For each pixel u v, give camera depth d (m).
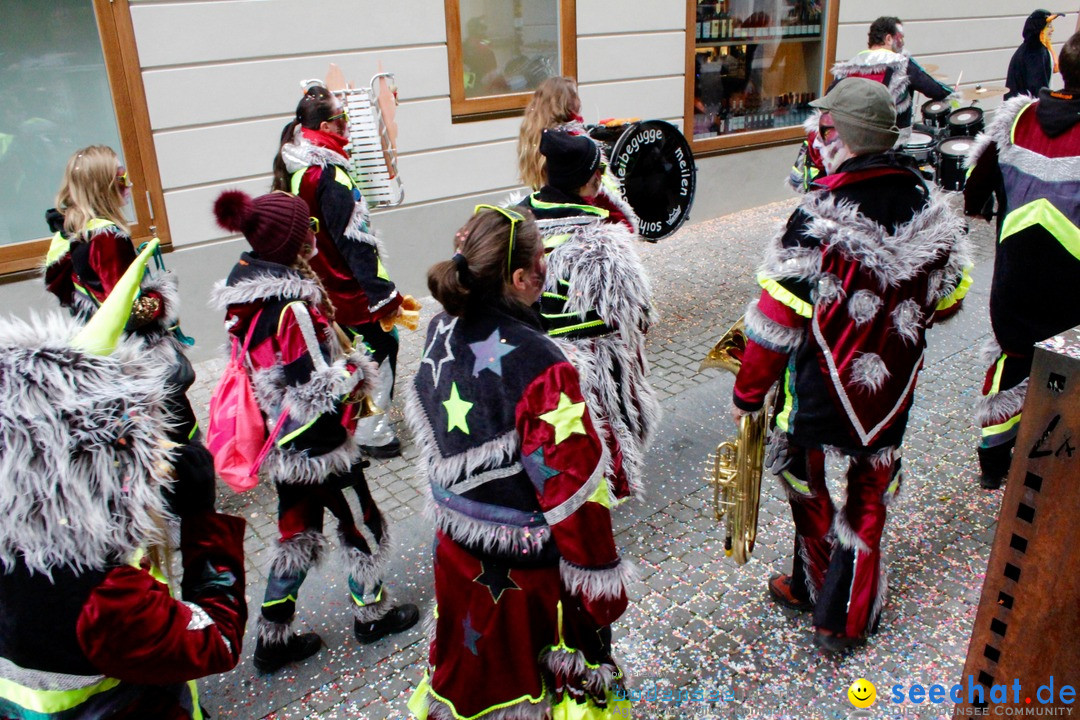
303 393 2.45
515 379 1.76
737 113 8.73
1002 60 10.88
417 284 6.77
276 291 2.42
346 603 3.19
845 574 2.66
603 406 2.82
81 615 1.28
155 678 1.39
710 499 3.78
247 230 2.44
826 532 2.74
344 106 4.39
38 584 1.27
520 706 1.89
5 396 1.19
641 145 4.78
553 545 1.84
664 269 7.22
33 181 5.26
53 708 1.37
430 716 2.02
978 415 3.63
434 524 1.96
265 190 5.85
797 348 2.48
